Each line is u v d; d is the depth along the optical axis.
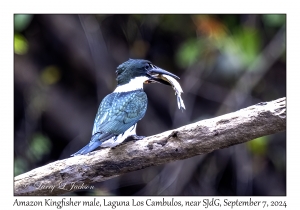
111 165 7.83
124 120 8.42
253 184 14.70
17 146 13.90
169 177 14.10
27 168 13.91
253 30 13.35
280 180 14.85
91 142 7.89
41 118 14.12
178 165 14.16
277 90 14.62
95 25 13.96
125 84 9.23
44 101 13.98
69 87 14.36
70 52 13.88
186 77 14.32
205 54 13.36
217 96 14.30
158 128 14.52
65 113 14.12
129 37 14.47
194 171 14.46
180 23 14.29
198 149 7.58
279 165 14.75
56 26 13.62
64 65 14.14
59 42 13.82
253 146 13.57
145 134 14.45
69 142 14.32
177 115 14.34
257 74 13.70
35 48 13.91
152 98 14.60
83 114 14.31
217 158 14.60
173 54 14.73
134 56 14.50
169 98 14.63
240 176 14.39
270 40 14.12
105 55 14.04
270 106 7.30
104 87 14.05
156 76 9.37
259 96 14.63
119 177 14.09
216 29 13.03
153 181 14.08
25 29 13.73
